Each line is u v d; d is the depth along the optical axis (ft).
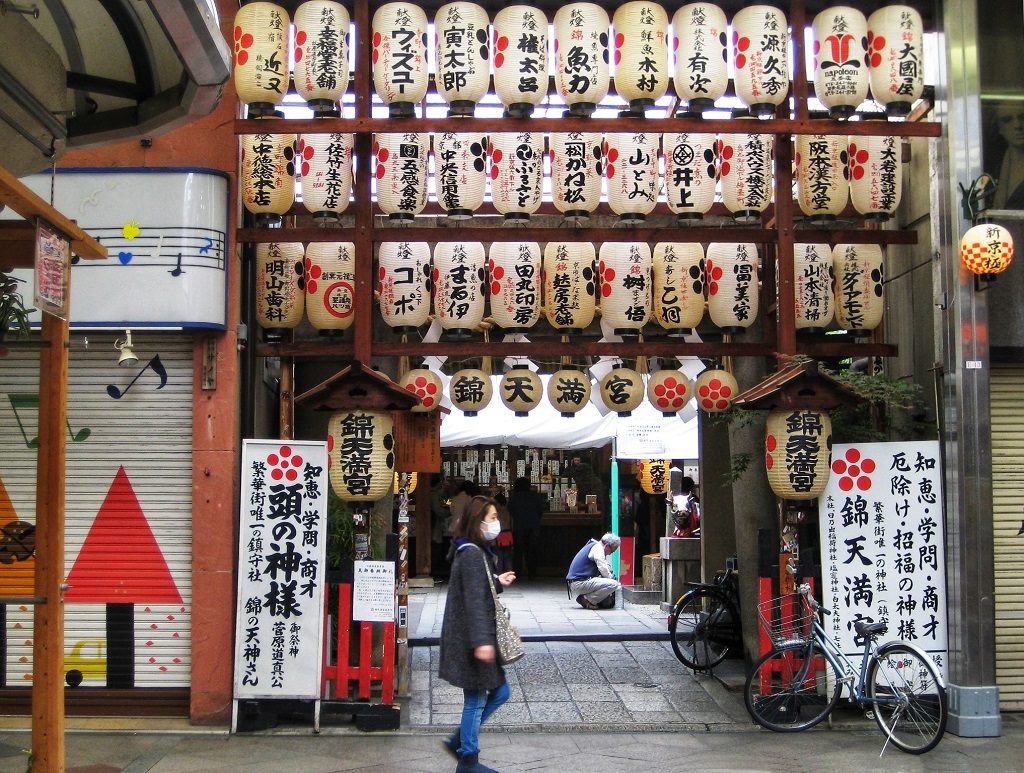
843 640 27.53
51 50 18.97
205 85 18.85
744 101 28.50
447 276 29.73
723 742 25.96
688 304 30.68
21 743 24.90
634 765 23.86
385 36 27.55
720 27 27.89
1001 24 29.22
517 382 31.14
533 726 27.14
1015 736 26.53
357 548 27.63
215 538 27.53
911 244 32.45
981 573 27.14
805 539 28.84
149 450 28.04
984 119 28.91
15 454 28.07
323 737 26.20
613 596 47.39
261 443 26.96
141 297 27.12
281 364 31.48
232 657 27.35
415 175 28.94
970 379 27.66
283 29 27.63
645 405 52.37
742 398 28.32
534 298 30.01
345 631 27.09
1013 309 28.32
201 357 27.86
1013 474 29.01
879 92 28.55
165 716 27.68
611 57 28.17
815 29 28.68
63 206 27.27
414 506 60.95
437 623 42.86
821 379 26.66
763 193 30.07
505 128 27.81
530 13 27.63
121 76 21.93
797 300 31.09
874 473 27.81
